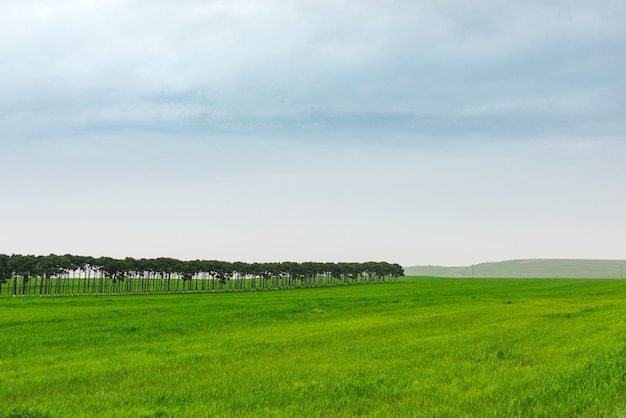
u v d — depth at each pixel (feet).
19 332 111.86
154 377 56.54
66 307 219.20
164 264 598.34
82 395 47.73
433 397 44.11
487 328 105.29
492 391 45.29
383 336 93.45
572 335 88.63
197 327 118.42
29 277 482.28
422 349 75.36
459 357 67.56
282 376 55.26
